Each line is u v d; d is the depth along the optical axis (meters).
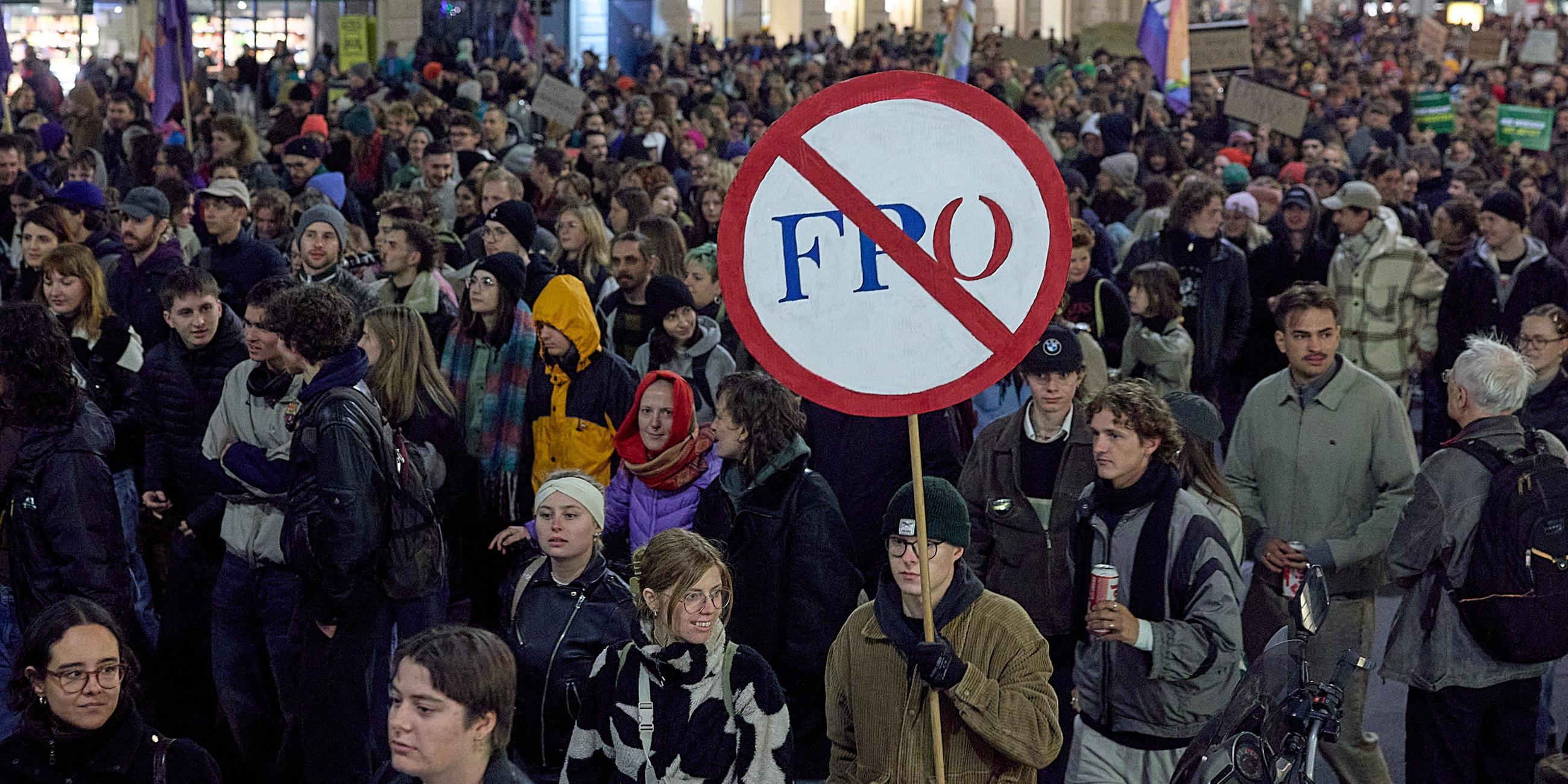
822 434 5.73
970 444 6.30
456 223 10.67
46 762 3.51
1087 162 15.65
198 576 5.83
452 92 21.83
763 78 30.12
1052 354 5.11
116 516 5.07
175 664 5.91
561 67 28.58
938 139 3.34
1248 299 8.95
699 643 3.81
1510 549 4.57
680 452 5.46
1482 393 4.71
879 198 3.34
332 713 4.84
